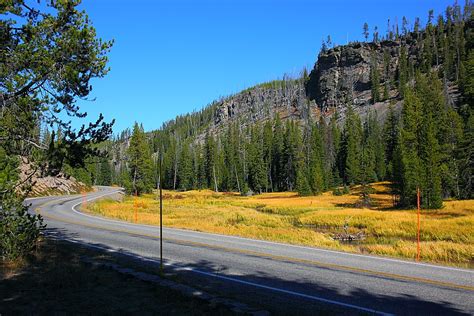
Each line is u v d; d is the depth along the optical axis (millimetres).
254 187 99250
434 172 47844
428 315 6719
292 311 6633
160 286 7754
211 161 112250
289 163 97688
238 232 20844
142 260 11328
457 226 27734
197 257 12227
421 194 48125
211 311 6305
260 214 38688
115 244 14633
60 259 9977
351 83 193625
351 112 123062
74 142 8469
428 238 24859
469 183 57031
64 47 8570
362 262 11875
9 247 9258
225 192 103000
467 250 16047
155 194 78625
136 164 74750
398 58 188125
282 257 12508
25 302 6531
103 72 9469
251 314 6152
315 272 10211
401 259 12797
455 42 161125
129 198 64125
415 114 60906
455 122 67125
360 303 7375
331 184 91125
